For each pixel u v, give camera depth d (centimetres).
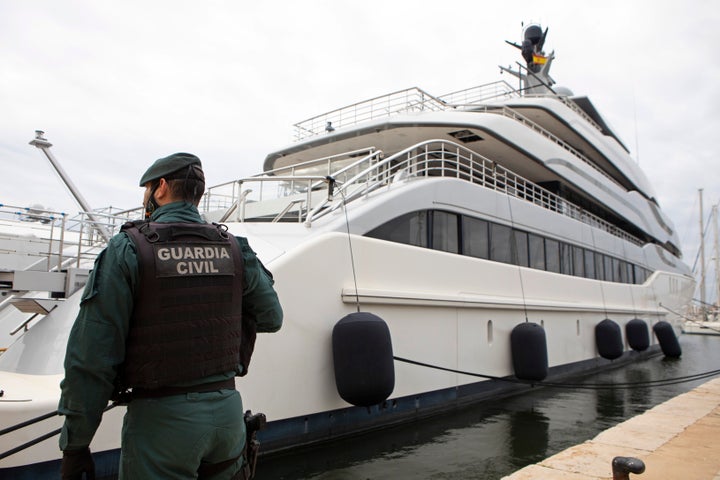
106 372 158
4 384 389
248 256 202
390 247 673
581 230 1323
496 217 941
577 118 1542
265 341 513
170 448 161
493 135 1123
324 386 567
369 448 581
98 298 160
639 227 1861
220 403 173
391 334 662
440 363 743
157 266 168
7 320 681
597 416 800
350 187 824
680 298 2162
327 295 581
